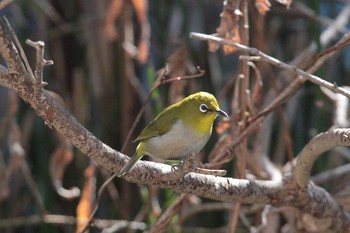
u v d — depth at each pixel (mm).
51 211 12586
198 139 8016
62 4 13133
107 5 12281
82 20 12703
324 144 7449
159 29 12977
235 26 8422
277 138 12281
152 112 12453
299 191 8242
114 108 12586
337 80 13016
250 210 10438
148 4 13273
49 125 6566
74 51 13086
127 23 12008
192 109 7918
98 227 11445
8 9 13438
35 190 11320
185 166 6777
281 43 13047
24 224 12695
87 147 6754
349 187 10234
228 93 13000
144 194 10938
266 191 8086
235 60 13352
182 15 12914
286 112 12219
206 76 12906
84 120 12172
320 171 11688
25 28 12758
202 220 12555
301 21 12984
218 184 7715
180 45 10617
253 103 8922
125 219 12117
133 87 12398
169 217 8844
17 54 6152
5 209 12633
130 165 7055
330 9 13086
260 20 9805
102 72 12375
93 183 10492
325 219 8711
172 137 7891
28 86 6297
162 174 7238
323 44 11609
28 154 12641
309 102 12523
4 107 12992
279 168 10898
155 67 13211
